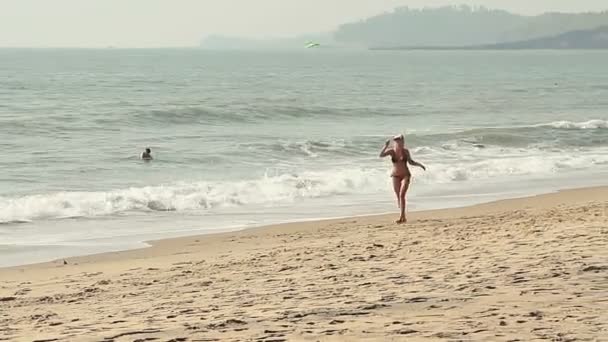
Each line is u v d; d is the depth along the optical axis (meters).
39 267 14.31
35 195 23.31
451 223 17.28
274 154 33.41
